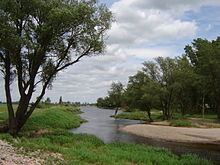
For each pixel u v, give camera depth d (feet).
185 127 134.82
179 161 45.01
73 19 63.72
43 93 72.84
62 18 61.36
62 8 61.05
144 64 189.26
